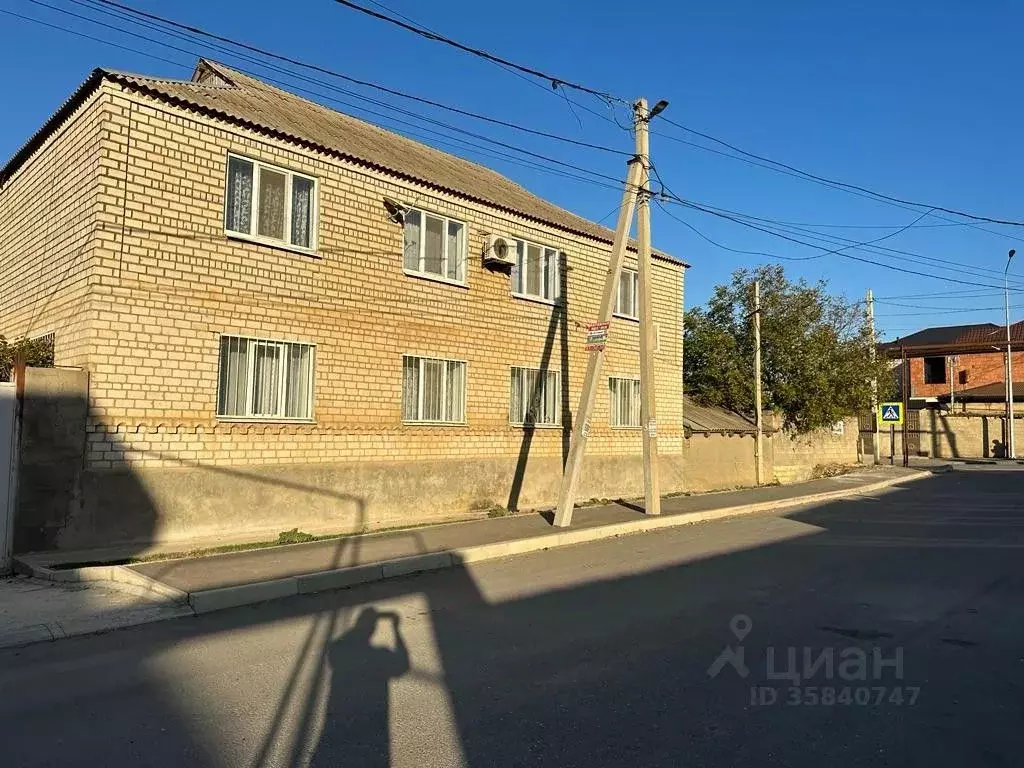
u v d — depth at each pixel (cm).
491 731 436
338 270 1247
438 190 1420
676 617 705
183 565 888
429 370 1398
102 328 984
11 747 418
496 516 1406
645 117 1398
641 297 1488
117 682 529
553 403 1658
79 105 1052
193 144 1080
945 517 1530
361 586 868
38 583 833
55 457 941
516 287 1584
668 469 1930
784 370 2464
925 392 5362
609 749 412
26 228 1209
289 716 461
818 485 2227
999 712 467
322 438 1213
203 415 1073
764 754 406
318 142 1213
